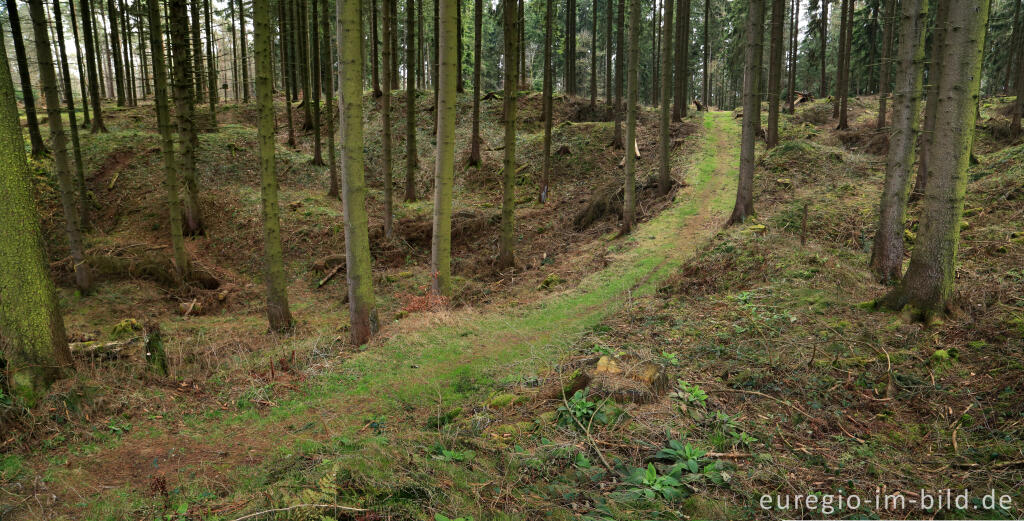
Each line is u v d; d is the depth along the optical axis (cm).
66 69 2134
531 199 2445
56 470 495
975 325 685
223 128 2841
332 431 615
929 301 751
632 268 1450
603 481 424
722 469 433
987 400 529
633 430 508
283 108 3328
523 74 3828
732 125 3209
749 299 998
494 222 2161
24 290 595
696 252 1407
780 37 2683
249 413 681
